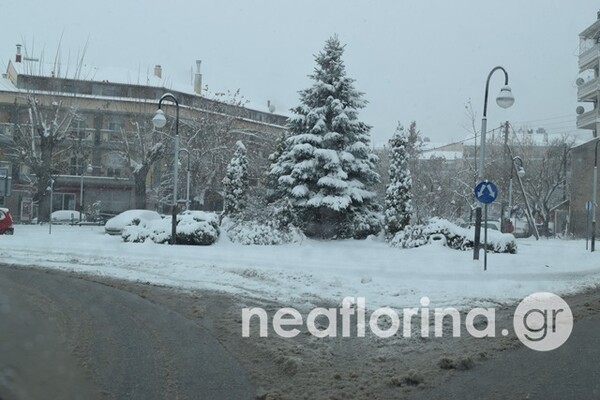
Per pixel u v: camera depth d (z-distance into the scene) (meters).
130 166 44.22
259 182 42.44
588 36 49.84
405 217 27.20
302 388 6.32
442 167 55.59
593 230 26.53
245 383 6.47
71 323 9.05
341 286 13.43
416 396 6.15
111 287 12.76
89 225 45.47
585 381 6.76
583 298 13.27
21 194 51.97
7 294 11.39
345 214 27.17
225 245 23.23
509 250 22.42
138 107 52.16
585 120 48.16
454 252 21.27
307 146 26.97
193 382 6.46
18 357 7.11
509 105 17.69
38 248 21.00
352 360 7.53
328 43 28.53
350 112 28.03
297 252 20.86
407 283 14.08
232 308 10.73
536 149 60.00
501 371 7.16
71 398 5.85
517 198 53.81
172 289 12.72
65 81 44.56
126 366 6.97
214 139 44.44
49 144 42.19
